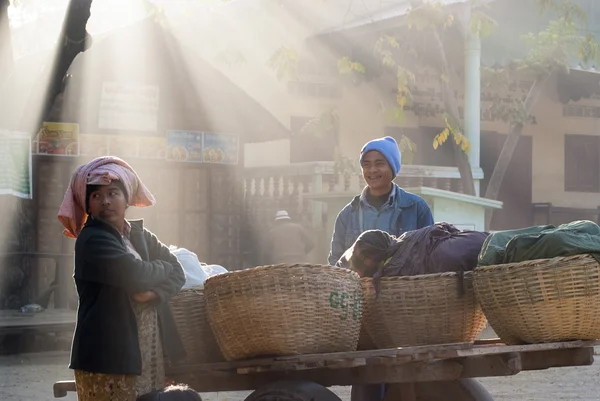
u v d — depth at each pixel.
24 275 14.84
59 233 15.15
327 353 5.15
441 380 5.77
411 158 16.56
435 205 15.12
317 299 5.19
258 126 15.95
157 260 5.28
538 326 5.36
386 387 6.71
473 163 17.72
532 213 22.12
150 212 16.00
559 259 5.29
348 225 6.91
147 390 5.30
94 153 14.95
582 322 5.32
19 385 10.26
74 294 15.19
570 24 17.20
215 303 5.34
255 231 16.84
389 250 5.86
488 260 5.56
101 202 5.13
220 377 5.68
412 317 5.65
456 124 17.14
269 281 5.18
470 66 17.58
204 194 16.28
